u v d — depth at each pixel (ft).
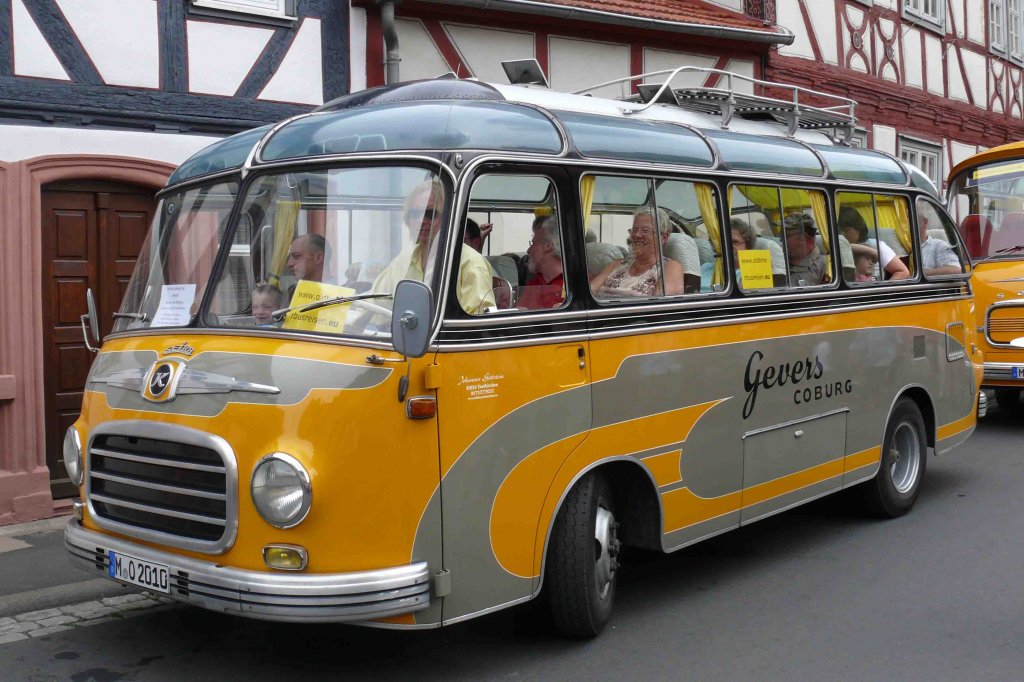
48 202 28.89
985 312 38.17
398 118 16.60
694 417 19.80
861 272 25.26
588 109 19.75
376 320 15.14
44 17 28.55
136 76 30.30
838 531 25.61
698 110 23.99
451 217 15.51
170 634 18.94
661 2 48.08
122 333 17.70
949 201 42.80
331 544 14.46
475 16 39.58
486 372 15.79
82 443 17.38
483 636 18.45
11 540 25.81
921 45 68.74
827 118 27.09
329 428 14.49
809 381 23.11
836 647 17.88
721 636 18.42
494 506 15.92
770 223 22.26
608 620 19.07
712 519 20.45
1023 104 84.43
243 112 32.50
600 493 18.20
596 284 17.81
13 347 27.68
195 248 17.53
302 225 16.42
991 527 25.62
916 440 27.25
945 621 19.13
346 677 16.71
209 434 15.05
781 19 54.80
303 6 34.01
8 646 18.42
